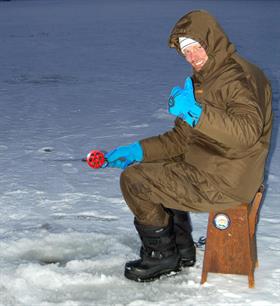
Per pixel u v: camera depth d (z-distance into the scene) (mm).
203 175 3436
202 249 4137
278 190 5391
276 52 15516
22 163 6297
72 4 42094
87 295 3559
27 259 4066
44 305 3428
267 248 4145
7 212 4910
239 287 3607
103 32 22188
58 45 18516
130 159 3818
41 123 8219
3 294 3551
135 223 3732
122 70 13281
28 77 12539
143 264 3723
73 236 4379
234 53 3404
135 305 3404
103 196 5270
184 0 43594
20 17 30875
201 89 3391
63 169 6066
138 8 35406
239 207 3588
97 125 8062
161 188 3516
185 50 3381
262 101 3352
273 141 6961
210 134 3096
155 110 8977
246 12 30641
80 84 11531
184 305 3408
